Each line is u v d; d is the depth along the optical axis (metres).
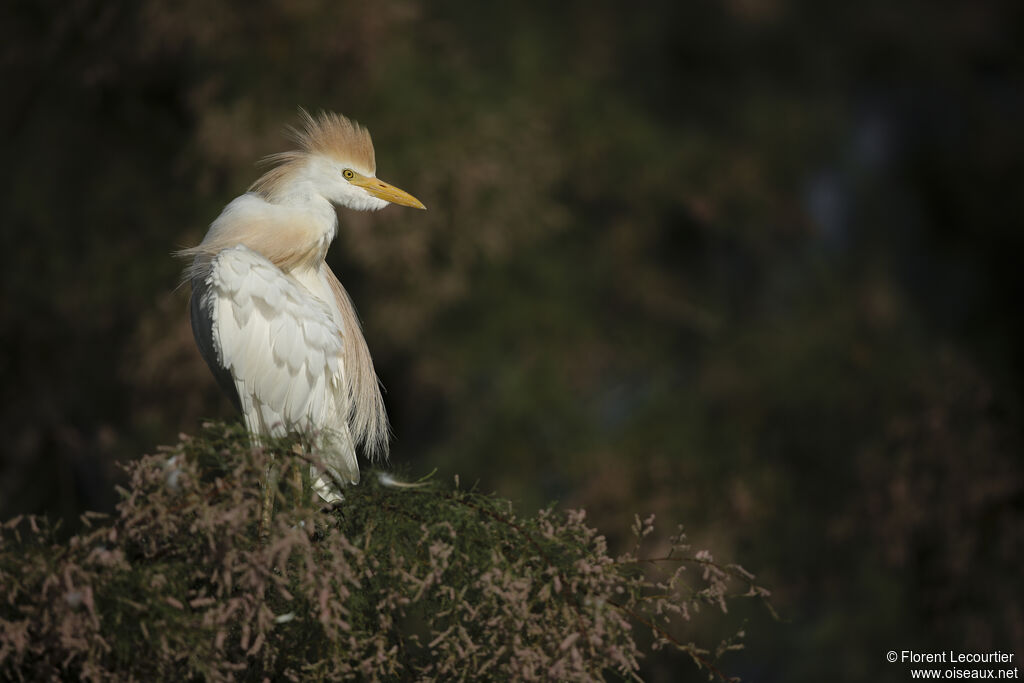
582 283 14.88
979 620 12.85
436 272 13.29
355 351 5.73
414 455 14.85
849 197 16.95
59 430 14.43
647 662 12.25
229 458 3.60
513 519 3.81
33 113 15.05
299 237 5.41
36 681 3.46
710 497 13.87
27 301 14.73
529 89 14.83
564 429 14.15
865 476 13.81
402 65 13.70
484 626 3.68
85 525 3.55
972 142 17.95
